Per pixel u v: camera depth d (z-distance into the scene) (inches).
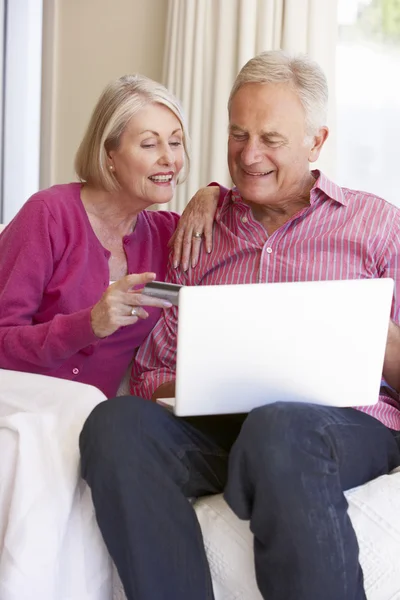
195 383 63.1
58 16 161.5
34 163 166.6
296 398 65.4
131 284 66.3
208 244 82.9
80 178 84.0
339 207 79.6
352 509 63.2
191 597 60.4
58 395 68.1
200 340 62.1
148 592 60.0
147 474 61.1
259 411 61.6
